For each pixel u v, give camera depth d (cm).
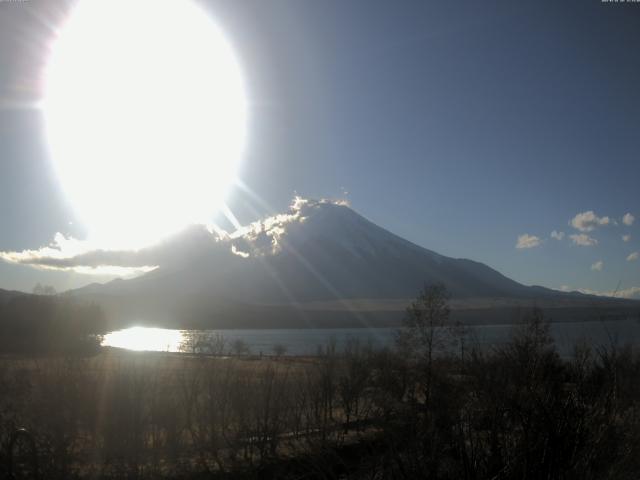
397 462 642
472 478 611
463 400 738
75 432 1551
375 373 2675
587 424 647
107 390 1647
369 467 702
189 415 2027
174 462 1731
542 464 609
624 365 757
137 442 1659
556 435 622
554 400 671
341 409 2505
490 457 627
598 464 617
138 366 2369
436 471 620
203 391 2303
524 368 782
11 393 1544
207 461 1734
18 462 1362
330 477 750
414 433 671
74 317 5578
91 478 1466
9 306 5538
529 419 639
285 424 1947
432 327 2667
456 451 642
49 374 1650
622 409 707
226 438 1919
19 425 1435
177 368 2984
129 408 1648
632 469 619
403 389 1823
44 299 5956
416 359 2539
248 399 2094
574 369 820
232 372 2436
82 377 1664
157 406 1858
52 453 1417
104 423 1611
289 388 2450
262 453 1562
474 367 827
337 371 2906
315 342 14150
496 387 707
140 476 1557
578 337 912
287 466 863
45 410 1482
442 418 684
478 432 679
